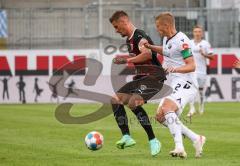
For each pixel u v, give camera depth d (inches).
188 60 1051.3
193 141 1085.8
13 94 2679.6
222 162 1026.1
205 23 2785.4
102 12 2834.6
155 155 1109.7
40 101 2677.2
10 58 2677.2
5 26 2817.4
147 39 1137.4
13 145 1288.1
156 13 2787.9
